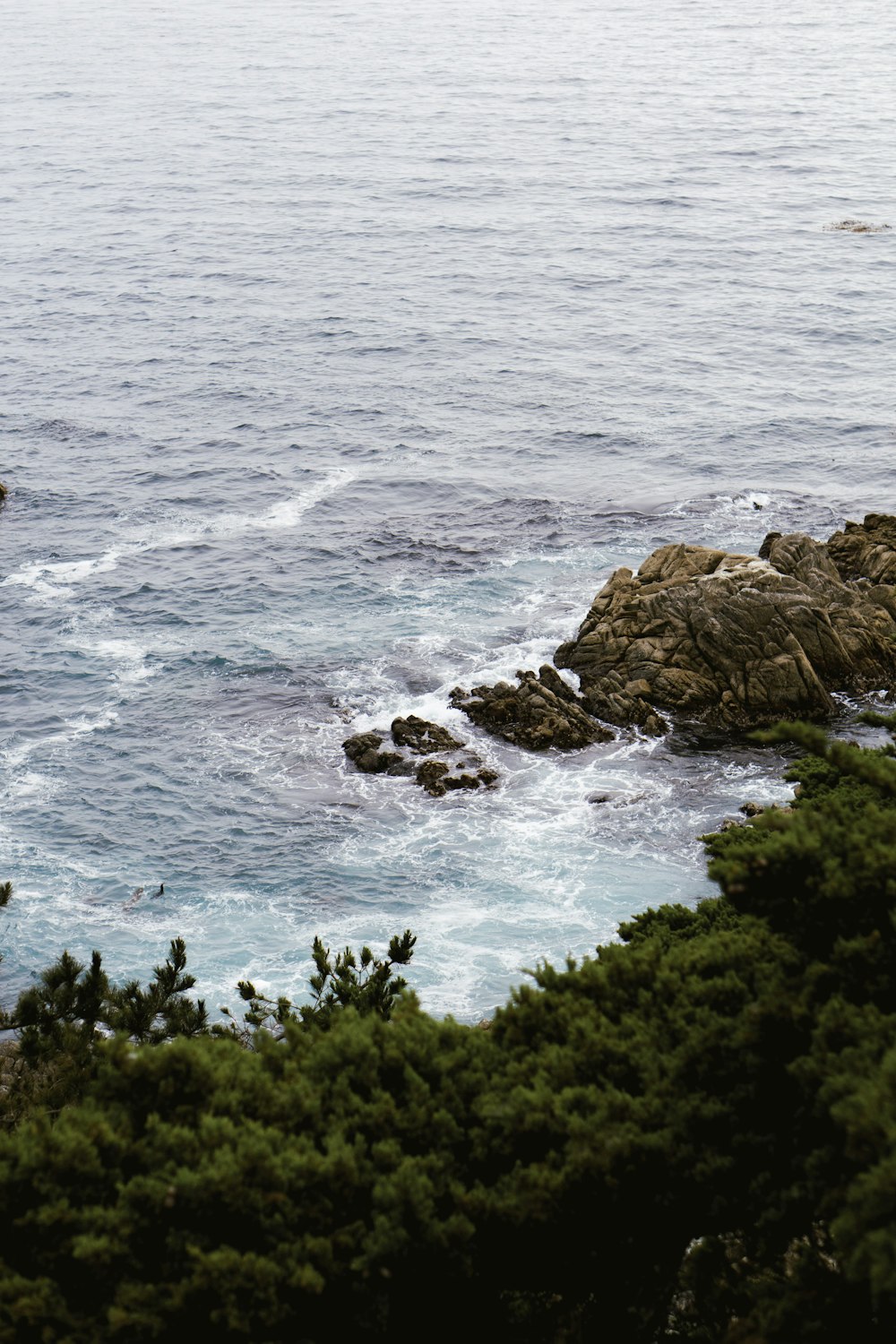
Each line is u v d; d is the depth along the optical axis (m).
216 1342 13.50
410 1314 14.44
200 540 73.44
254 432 90.00
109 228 147.75
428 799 49.72
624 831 47.44
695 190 160.62
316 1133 15.73
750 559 58.06
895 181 162.12
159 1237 14.28
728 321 112.06
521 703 54.22
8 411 94.19
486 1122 15.58
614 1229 14.83
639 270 128.38
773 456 83.06
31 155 189.38
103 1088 16.09
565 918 43.09
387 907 44.03
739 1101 14.70
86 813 49.66
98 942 42.62
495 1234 14.74
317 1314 13.91
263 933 43.00
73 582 68.62
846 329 108.50
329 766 52.09
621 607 57.91
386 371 102.00
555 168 174.25
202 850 47.31
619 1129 14.57
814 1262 14.13
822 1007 14.41
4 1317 13.41
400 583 67.38
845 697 54.97
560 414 92.12
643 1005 17.20
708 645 55.22
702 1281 15.18
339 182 168.62
